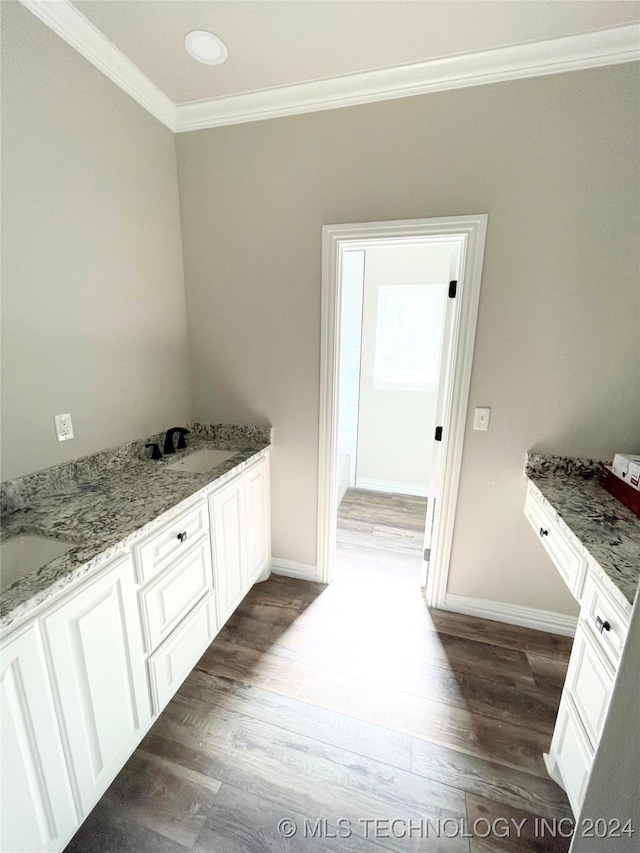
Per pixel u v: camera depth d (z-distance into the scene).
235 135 1.79
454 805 1.15
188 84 1.63
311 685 1.55
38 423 1.33
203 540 1.52
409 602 2.08
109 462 1.64
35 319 1.29
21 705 0.83
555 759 1.21
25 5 1.15
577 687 1.11
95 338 1.54
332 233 1.75
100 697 1.05
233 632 1.84
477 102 1.48
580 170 1.44
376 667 1.64
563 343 1.59
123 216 1.62
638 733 0.60
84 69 1.37
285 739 1.33
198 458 2.02
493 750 1.31
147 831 1.08
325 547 2.18
